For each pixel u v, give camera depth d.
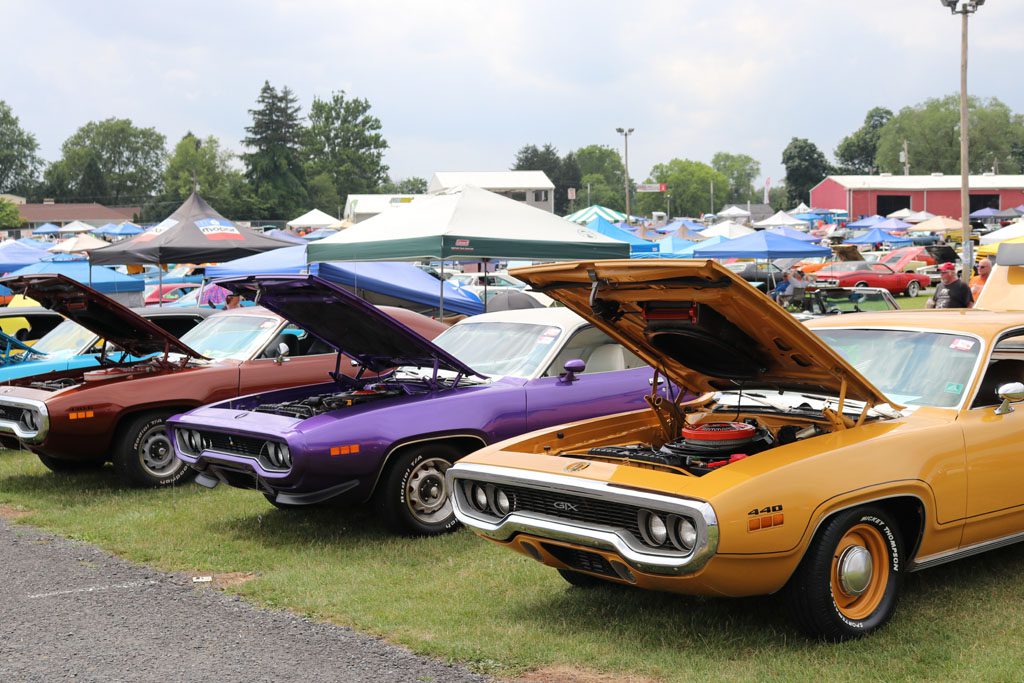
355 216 92.56
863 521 4.67
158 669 4.53
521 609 5.30
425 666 4.49
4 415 8.94
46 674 4.50
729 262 35.62
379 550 6.58
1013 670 4.21
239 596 5.65
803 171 144.25
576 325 7.94
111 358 10.52
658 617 5.07
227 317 10.08
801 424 5.34
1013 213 71.25
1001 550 6.11
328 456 6.45
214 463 6.98
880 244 57.09
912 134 121.69
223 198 112.62
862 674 4.24
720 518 4.21
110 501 8.31
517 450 5.36
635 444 5.63
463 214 11.78
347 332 7.27
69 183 154.62
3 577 6.12
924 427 4.96
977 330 5.54
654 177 161.88
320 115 147.25
